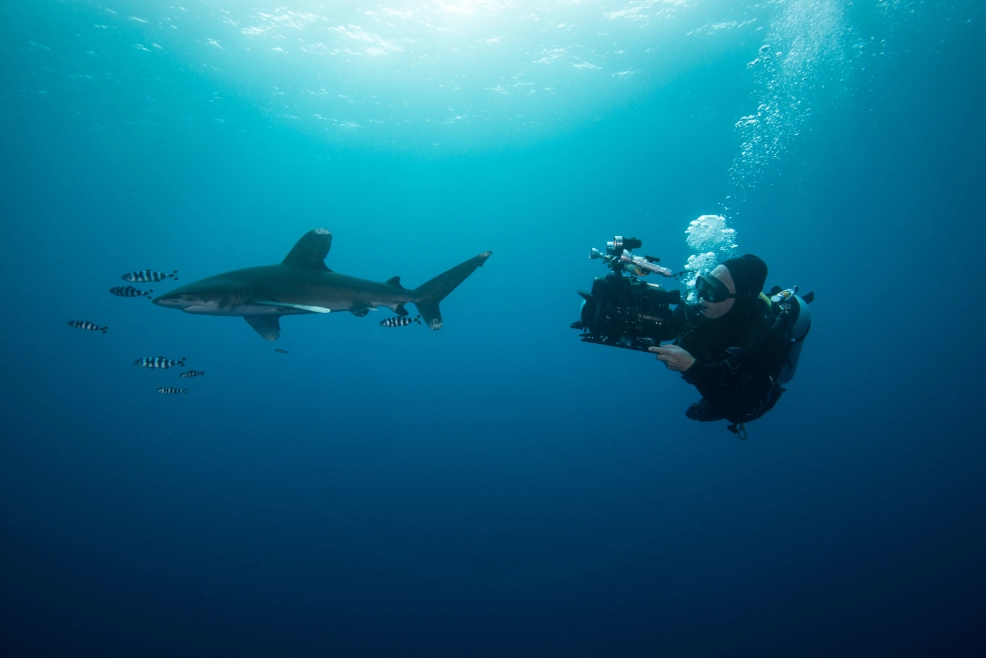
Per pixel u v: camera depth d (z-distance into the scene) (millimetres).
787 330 2723
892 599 11039
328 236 6043
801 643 10273
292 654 9984
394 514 15828
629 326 3180
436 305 6539
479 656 10164
